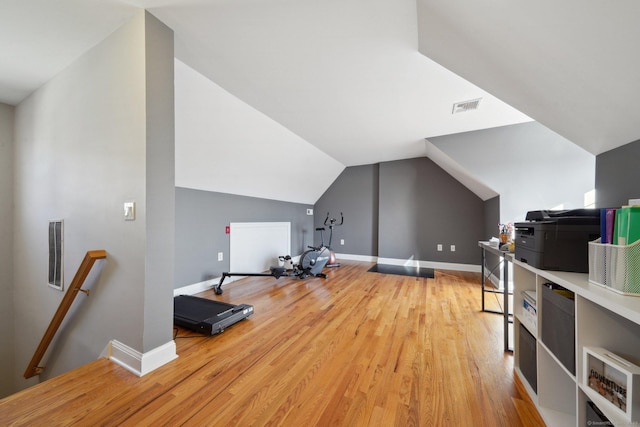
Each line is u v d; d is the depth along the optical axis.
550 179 3.12
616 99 1.06
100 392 1.28
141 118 1.42
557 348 1.05
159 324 1.50
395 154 4.50
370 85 2.18
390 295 3.03
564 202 3.07
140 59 1.43
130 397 1.24
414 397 1.28
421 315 2.40
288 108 2.64
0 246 2.46
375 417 1.15
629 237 0.77
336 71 1.98
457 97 2.39
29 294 2.30
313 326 2.14
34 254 2.24
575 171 3.06
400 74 2.00
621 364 0.77
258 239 4.16
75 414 1.13
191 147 2.62
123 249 1.50
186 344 1.80
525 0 0.88
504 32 1.12
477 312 2.48
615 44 0.82
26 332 2.34
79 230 1.78
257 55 1.80
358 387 1.35
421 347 1.79
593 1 0.74
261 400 1.25
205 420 1.11
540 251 1.17
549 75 1.20
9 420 1.09
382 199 5.01
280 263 4.64
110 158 1.57
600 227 0.99
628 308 0.64
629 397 0.73
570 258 1.12
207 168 2.99
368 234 5.31
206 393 1.29
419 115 2.82
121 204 1.51
